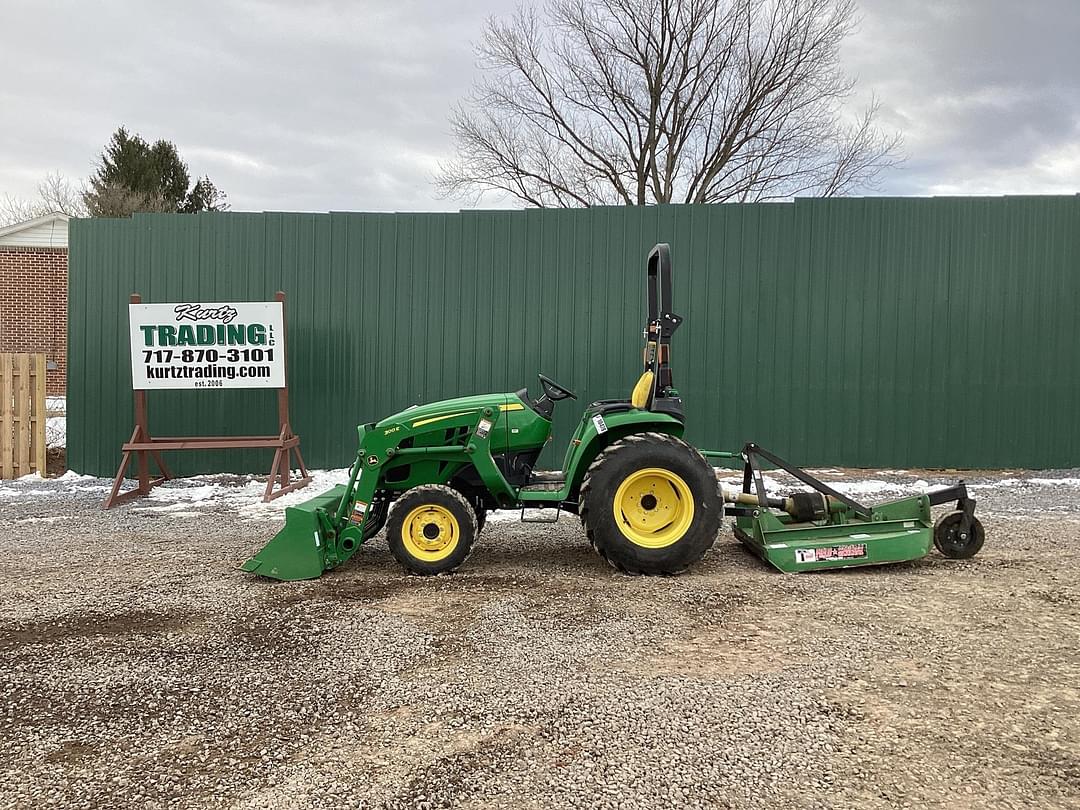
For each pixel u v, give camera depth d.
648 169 26.36
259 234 9.85
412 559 5.17
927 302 9.49
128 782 2.62
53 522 7.11
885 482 8.70
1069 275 9.40
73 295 9.91
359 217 9.84
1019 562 5.31
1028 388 9.46
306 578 5.08
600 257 9.70
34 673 3.54
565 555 5.74
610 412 5.46
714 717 3.03
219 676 3.49
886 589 4.73
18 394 9.59
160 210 35.88
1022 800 2.46
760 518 5.34
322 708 3.16
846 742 2.83
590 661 3.62
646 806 2.45
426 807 2.46
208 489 8.79
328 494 5.82
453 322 9.84
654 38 25.02
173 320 8.44
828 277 9.55
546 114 26.08
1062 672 3.44
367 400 9.92
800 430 9.63
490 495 5.63
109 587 4.94
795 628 4.04
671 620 4.20
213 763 2.74
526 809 2.44
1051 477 8.99
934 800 2.47
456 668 3.55
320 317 9.88
